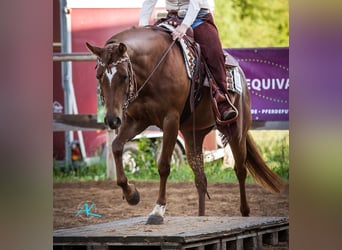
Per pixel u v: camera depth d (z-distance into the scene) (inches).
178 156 764.0
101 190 686.5
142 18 489.7
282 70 699.4
